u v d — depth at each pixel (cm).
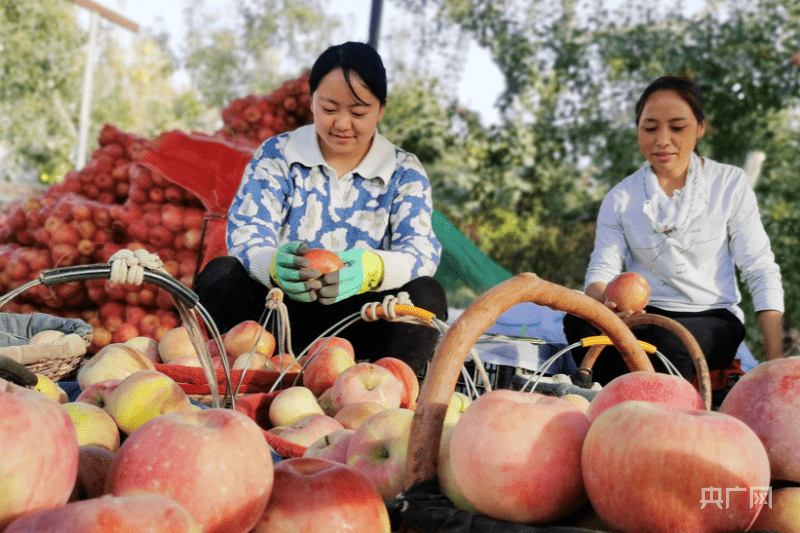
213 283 255
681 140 289
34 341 226
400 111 1130
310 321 260
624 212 305
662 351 276
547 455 89
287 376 197
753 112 974
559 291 115
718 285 297
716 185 297
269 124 445
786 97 967
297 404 173
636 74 1055
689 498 79
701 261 295
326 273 221
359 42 257
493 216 1066
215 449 84
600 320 124
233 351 213
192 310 129
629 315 198
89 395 144
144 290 387
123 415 134
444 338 100
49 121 1470
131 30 1207
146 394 135
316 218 273
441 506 93
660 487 80
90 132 1588
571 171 1093
